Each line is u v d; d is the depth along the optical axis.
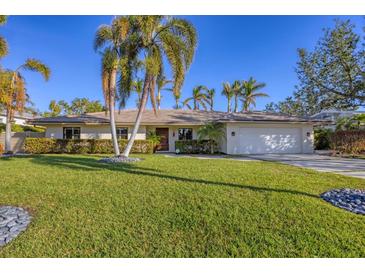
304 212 4.38
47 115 38.56
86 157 13.59
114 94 12.06
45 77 17.00
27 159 12.32
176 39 11.30
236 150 18.36
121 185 6.34
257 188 6.00
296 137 19.28
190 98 37.16
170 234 3.61
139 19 10.84
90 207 4.68
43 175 7.68
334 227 3.80
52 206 4.73
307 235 3.55
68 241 3.39
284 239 3.45
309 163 11.94
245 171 8.62
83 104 40.06
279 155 17.22
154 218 4.15
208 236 3.55
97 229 3.74
